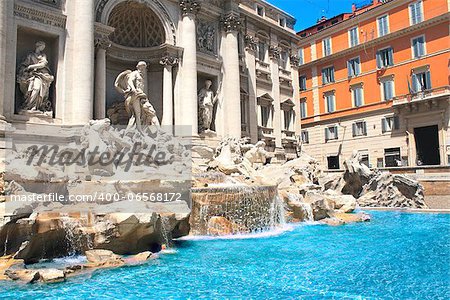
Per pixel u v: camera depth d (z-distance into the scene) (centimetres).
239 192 1934
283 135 4112
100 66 2459
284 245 1559
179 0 2967
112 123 2678
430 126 4284
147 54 2945
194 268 1184
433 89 4112
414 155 4325
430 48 4253
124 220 1318
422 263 1227
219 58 3322
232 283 1031
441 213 2627
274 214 2077
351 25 5075
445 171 3016
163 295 935
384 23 4703
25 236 1177
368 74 4866
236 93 3309
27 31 2194
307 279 1065
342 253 1395
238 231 1842
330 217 2364
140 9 2844
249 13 3722
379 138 4709
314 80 5550
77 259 1264
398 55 4559
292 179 2731
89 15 2303
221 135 3216
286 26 4331
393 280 1045
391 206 3006
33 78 2139
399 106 4422
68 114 2228
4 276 1034
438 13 4178
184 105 2884
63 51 2269
